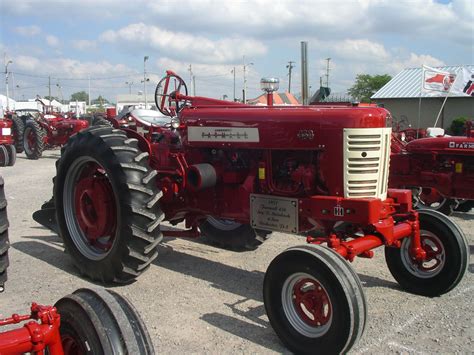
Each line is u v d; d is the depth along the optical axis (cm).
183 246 612
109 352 218
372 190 390
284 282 356
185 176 489
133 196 451
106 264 467
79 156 492
